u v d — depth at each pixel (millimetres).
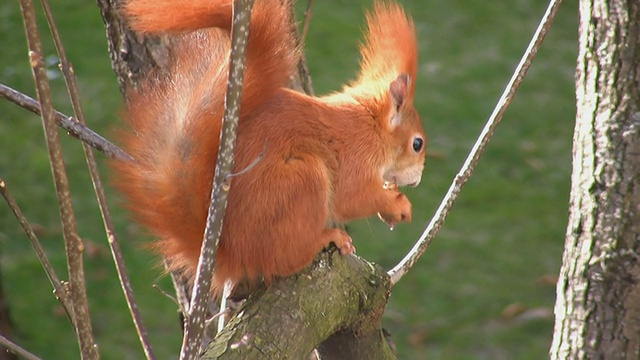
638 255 6387
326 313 5594
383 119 6855
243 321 5352
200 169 5676
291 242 5758
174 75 5961
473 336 12695
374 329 6062
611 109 6465
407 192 15367
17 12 19547
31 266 13625
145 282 13430
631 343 6434
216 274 5969
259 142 5883
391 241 14344
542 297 13430
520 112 17516
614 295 6473
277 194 5773
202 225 5738
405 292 13500
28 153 15883
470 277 13797
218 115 5684
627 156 6406
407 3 20672
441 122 16969
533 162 16266
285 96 6211
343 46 18625
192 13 5227
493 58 18953
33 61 4117
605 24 6500
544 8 20891
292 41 6000
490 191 15602
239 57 4395
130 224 14359
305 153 6035
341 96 6891
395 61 7160
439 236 14594
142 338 5359
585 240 6578
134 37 6961
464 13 20438
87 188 15109
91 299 13109
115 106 16578
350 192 6602
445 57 18875
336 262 5824
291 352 5285
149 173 5723
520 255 14273
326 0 20391
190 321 4539
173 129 5738
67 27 19016
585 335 6559
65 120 5551
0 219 14555
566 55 19328
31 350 12078
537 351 12453
